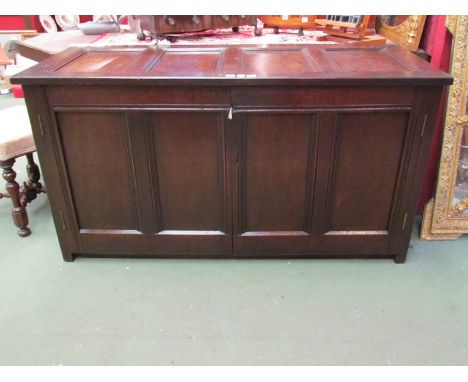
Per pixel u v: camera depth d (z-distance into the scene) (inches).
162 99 58.2
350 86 56.5
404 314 60.5
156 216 67.3
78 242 70.0
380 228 68.3
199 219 67.9
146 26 73.2
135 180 64.4
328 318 59.8
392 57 64.3
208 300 63.2
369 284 66.3
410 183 63.9
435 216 75.2
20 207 76.4
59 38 82.4
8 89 146.9
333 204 66.2
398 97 57.7
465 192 74.5
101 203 66.9
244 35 82.6
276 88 56.9
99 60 64.5
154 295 64.2
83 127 60.8
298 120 59.6
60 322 59.4
